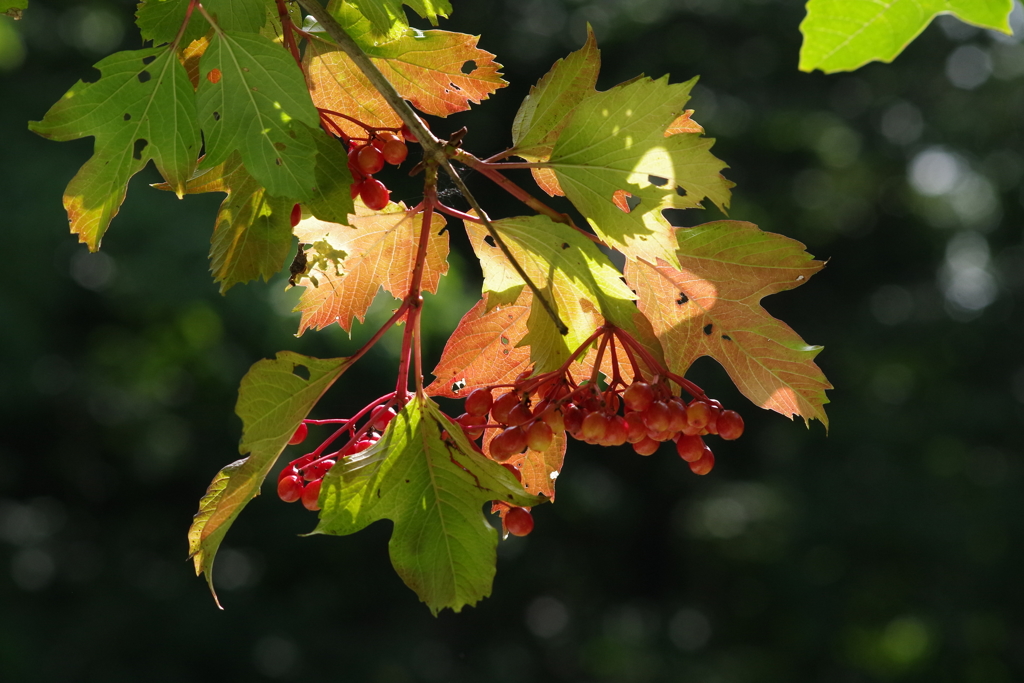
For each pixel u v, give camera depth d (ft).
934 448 50.52
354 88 7.26
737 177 54.49
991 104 57.00
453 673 44.24
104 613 38.24
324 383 6.22
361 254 7.48
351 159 6.72
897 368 55.26
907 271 59.11
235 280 6.96
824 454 51.96
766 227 53.88
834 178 56.39
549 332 6.77
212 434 39.70
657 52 52.34
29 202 32.45
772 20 53.31
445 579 6.47
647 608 54.75
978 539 47.16
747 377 7.40
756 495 53.57
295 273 6.97
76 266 34.50
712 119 51.03
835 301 57.88
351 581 43.65
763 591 52.13
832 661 49.03
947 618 46.44
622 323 6.48
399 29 7.00
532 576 49.39
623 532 54.90
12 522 39.65
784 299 56.80
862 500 48.70
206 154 5.73
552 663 49.11
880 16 4.09
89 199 6.02
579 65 6.60
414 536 6.45
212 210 34.12
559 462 7.29
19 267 32.86
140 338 37.35
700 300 7.22
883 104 57.31
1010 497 48.19
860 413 52.49
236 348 35.73
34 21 36.78
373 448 6.41
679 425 6.43
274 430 6.21
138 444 38.37
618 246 6.39
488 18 47.06
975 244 59.93
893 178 56.95
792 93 54.29
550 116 6.60
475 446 6.72
